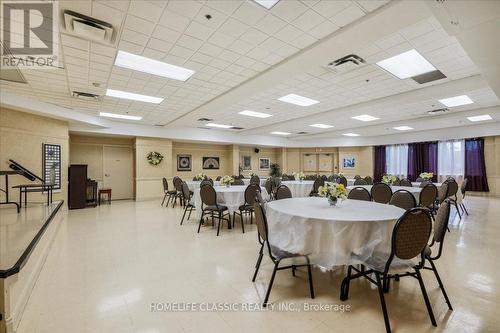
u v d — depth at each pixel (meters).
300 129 10.79
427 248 2.24
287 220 2.45
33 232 3.77
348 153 13.66
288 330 1.83
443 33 3.19
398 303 2.17
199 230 4.66
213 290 2.43
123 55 3.70
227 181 5.96
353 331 1.81
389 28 2.85
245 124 9.90
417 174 11.51
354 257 2.12
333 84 5.10
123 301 2.24
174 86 5.05
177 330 1.84
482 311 2.03
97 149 9.53
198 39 3.24
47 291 2.41
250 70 4.24
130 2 2.53
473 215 5.97
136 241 4.05
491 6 2.25
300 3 2.54
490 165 9.80
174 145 11.23
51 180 6.67
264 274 2.78
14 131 5.85
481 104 6.76
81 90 5.25
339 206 2.91
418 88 5.36
